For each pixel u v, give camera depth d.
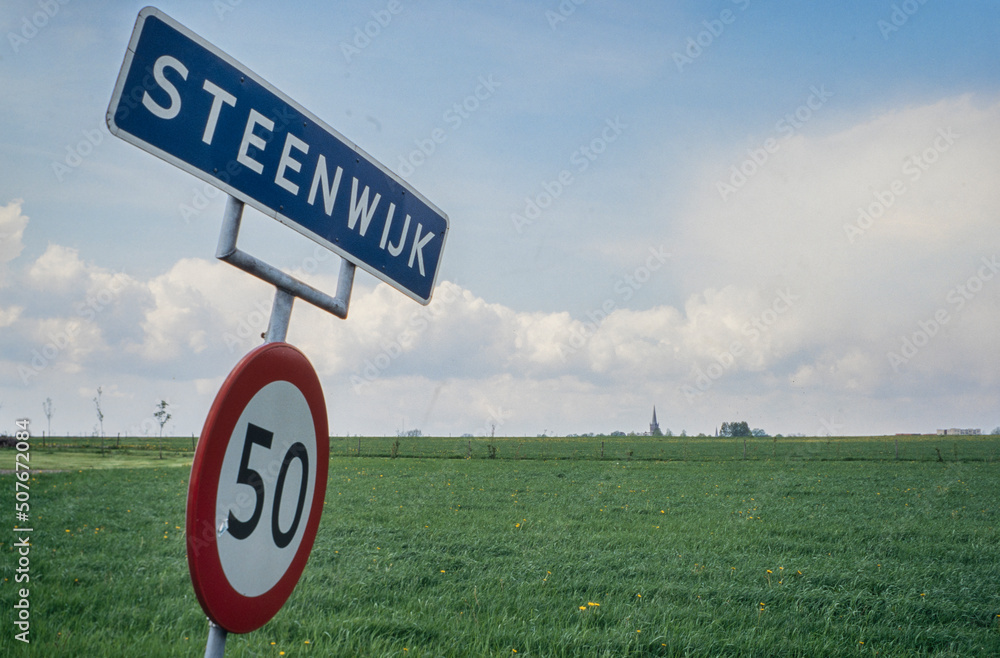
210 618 1.45
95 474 25.38
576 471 33.91
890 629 7.20
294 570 1.78
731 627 7.24
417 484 25.36
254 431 1.59
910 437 102.56
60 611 6.71
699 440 89.38
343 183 1.99
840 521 15.87
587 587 8.80
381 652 5.72
